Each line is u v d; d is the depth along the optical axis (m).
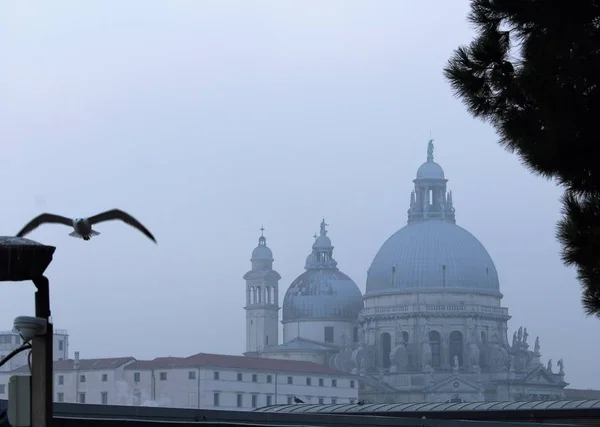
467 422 58.66
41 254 18.64
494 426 59.28
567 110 24.97
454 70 26.36
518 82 25.59
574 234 25.22
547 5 25.55
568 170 25.25
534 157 25.22
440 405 81.25
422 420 57.94
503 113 25.92
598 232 24.97
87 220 16.94
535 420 74.69
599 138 24.89
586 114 24.98
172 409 55.00
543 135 25.22
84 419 28.47
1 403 32.38
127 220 17.03
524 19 25.83
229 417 56.56
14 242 18.48
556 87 25.31
